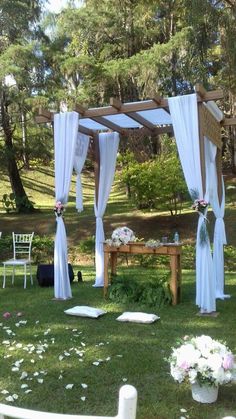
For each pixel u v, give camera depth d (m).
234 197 14.26
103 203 7.31
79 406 2.92
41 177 22.12
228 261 9.46
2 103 12.51
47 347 4.08
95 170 7.43
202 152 5.38
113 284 6.28
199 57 11.01
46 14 13.48
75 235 12.36
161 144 13.47
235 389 3.15
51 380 3.33
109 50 13.88
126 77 12.79
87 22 13.87
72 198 18.16
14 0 12.03
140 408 2.87
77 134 6.41
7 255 10.95
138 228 12.27
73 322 4.96
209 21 9.91
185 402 2.96
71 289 6.92
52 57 12.44
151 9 13.16
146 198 12.33
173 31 13.98
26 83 11.67
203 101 5.40
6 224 13.54
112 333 4.52
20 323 4.91
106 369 3.54
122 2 13.96
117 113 5.93
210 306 5.23
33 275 8.56
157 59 11.75
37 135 13.04
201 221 5.33
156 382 3.28
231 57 10.20
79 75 13.88
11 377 3.39
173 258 5.80
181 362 2.91
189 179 5.42
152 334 4.46
